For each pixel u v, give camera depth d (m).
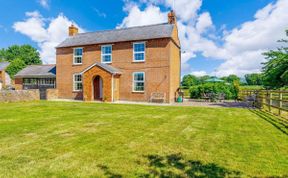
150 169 3.72
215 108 14.04
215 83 23.75
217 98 20.28
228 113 11.43
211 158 4.30
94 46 21.50
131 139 5.73
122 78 20.22
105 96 19.16
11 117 9.44
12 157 4.27
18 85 29.95
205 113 11.37
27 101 18.67
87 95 20.08
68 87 22.88
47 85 28.05
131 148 4.92
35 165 3.86
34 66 31.91
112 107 14.09
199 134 6.39
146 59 19.16
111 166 3.84
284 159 4.26
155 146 5.10
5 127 7.19
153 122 8.42
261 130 7.02
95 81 21.23
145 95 19.20
